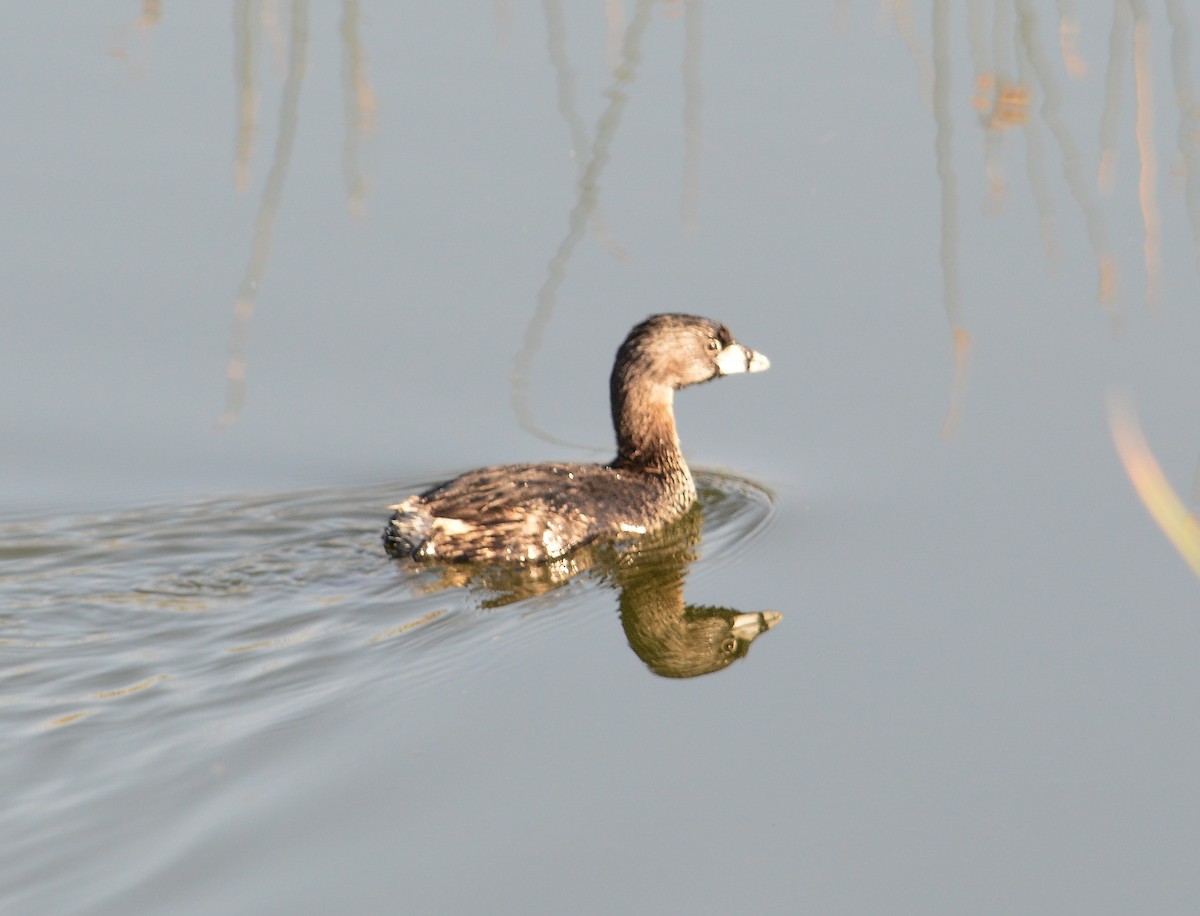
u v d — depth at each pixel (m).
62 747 9.27
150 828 8.48
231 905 7.88
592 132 18.64
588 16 21.23
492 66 19.98
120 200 17.45
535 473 12.91
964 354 15.38
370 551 12.54
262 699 9.95
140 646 10.73
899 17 20.42
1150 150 16.22
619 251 16.88
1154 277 16.12
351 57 19.86
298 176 17.91
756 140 18.55
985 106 18.81
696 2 21.42
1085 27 20.03
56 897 7.88
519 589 11.95
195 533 12.84
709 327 13.95
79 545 12.55
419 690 10.15
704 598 12.08
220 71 19.78
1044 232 16.91
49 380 15.12
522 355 15.67
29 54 20.08
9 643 10.71
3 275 16.28
